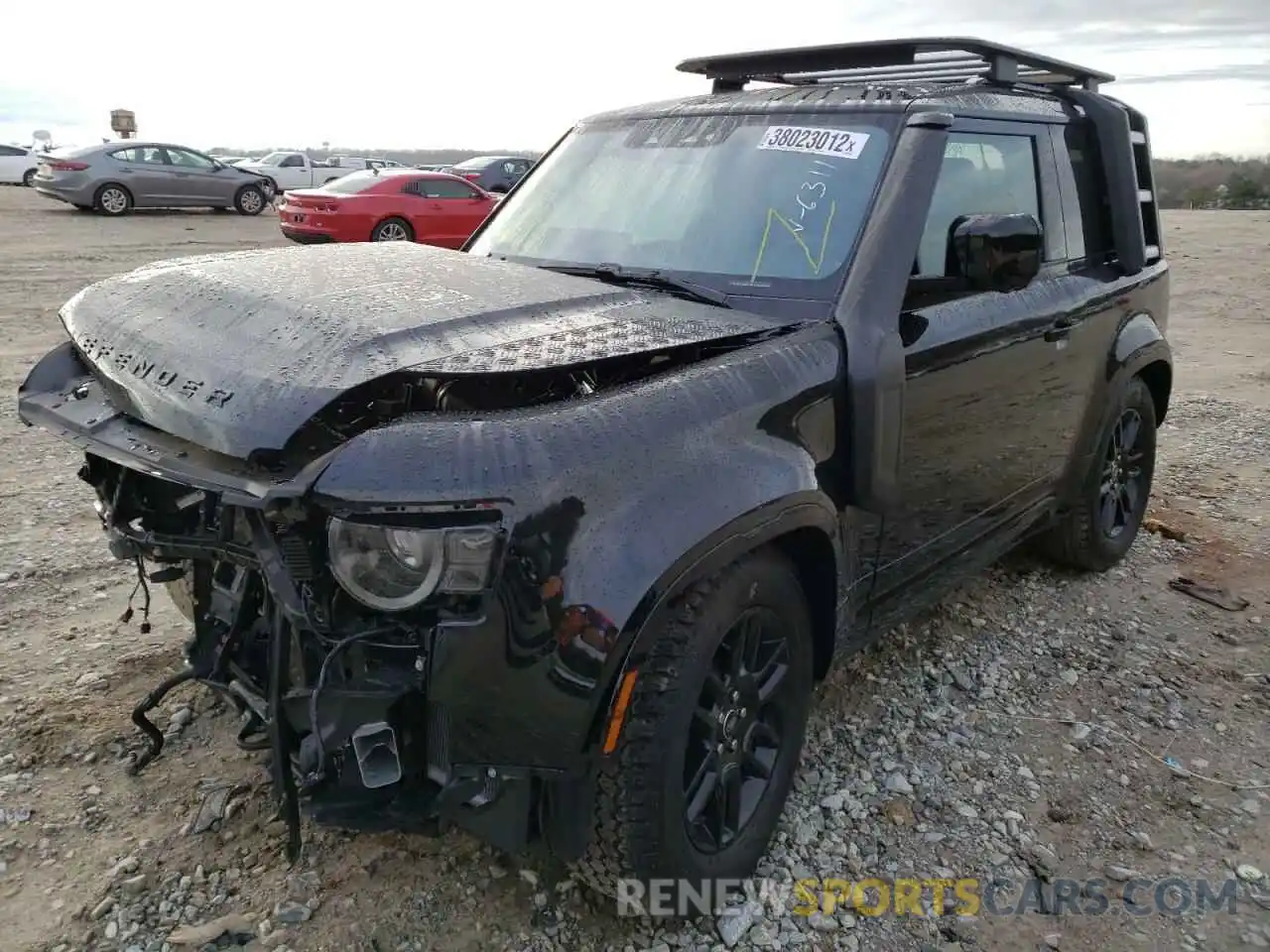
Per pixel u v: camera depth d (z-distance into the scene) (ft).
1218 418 25.49
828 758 10.95
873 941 8.56
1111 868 9.50
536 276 9.97
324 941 8.24
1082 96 14.35
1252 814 10.31
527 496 6.72
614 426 7.32
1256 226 82.58
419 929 8.42
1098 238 14.37
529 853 8.48
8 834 9.27
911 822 10.01
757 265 10.28
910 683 12.51
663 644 7.63
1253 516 18.71
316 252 10.65
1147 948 8.60
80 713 11.06
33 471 18.94
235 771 10.23
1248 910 9.03
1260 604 15.05
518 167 82.33
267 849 9.20
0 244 50.83
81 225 62.39
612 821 7.67
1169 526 18.08
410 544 6.55
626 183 11.91
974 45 11.86
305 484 6.53
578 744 7.09
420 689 6.91
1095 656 13.35
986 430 11.74
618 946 8.39
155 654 12.34
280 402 7.03
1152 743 11.48
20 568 14.57
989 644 13.58
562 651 6.86
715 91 13.89
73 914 8.39
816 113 11.23
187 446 7.52
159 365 7.96
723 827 8.66
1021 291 12.12
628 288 10.16
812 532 8.91
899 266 9.96
